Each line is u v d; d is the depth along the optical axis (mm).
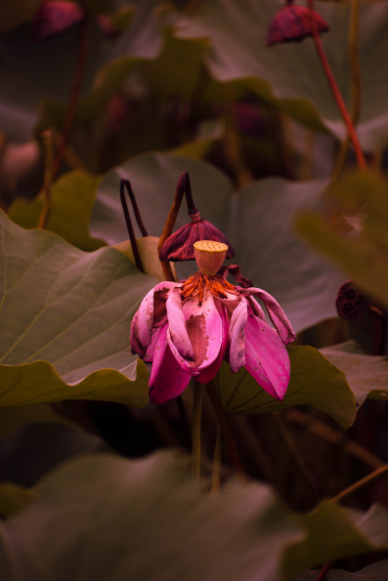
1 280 1535
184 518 1271
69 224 2162
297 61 2738
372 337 2439
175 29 2631
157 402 1371
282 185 1997
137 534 1268
